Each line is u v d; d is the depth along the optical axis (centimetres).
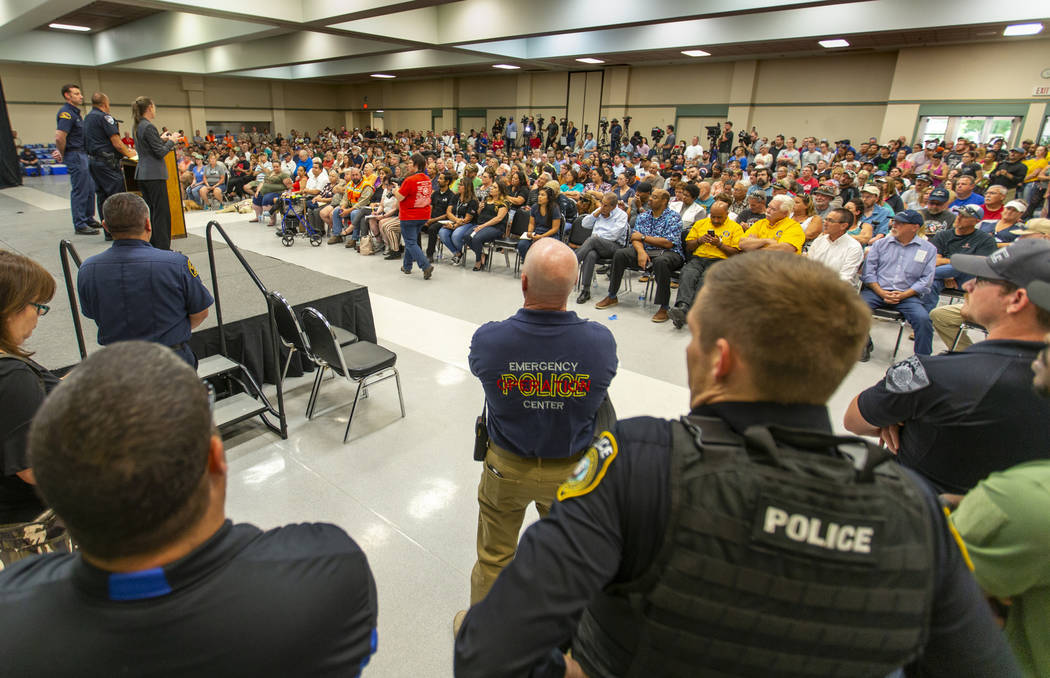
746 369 64
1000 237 502
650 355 426
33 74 1808
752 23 1121
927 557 60
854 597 57
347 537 73
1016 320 113
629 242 561
